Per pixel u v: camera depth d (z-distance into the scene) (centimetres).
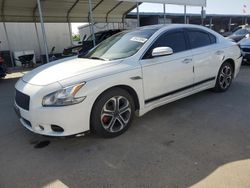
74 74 320
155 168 271
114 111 342
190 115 419
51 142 346
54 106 295
